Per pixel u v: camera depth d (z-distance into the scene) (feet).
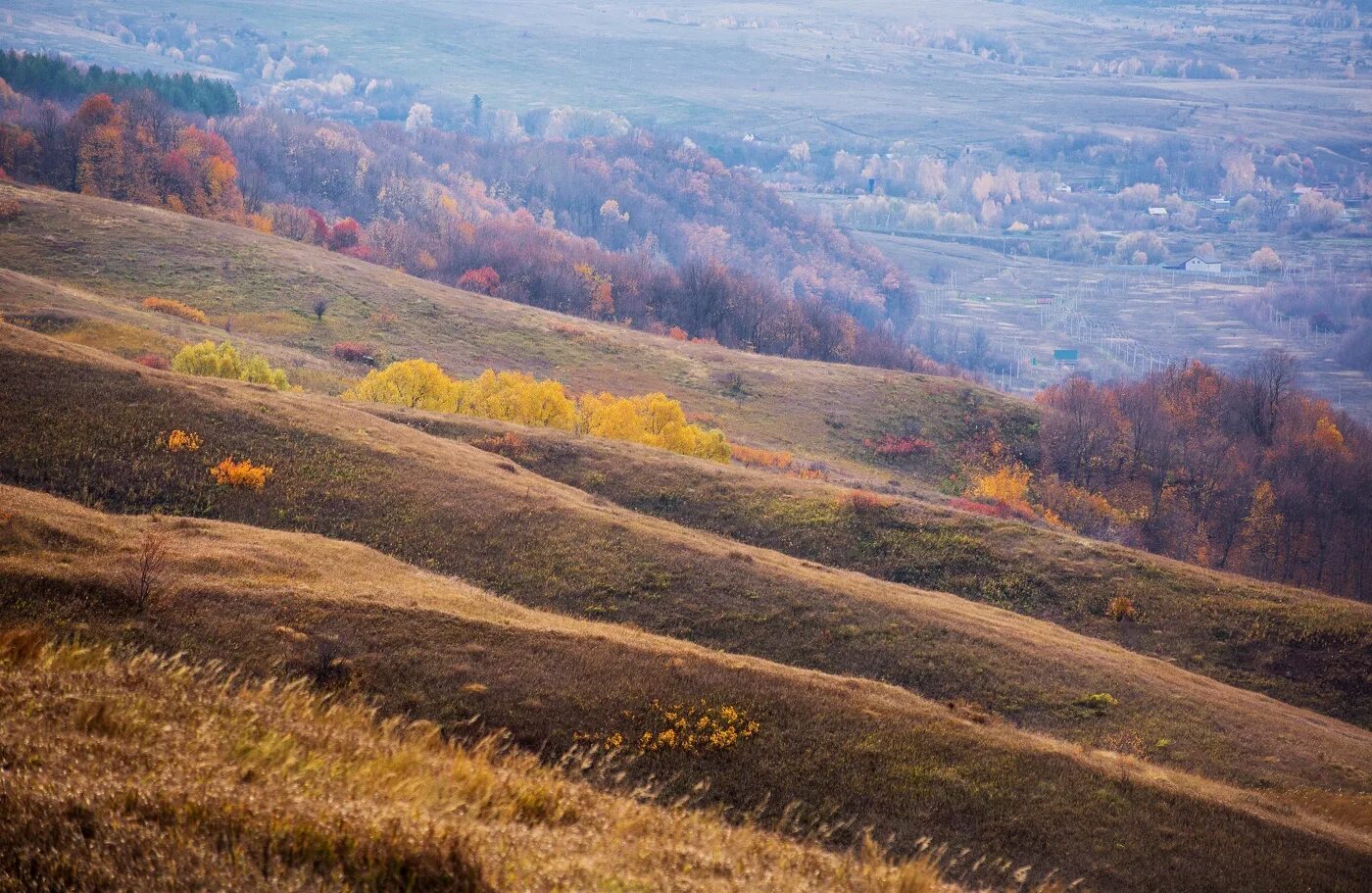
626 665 123.03
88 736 39.32
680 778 105.29
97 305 366.84
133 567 120.78
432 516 187.73
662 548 187.93
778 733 114.93
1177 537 402.52
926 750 116.78
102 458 177.78
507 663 118.73
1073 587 231.91
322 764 47.78
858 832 102.01
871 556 237.25
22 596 106.01
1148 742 148.87
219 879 30.58
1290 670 209.46
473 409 308.81
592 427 310.86
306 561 143.54
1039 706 156.04
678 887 39.19
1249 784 140.77
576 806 52.80
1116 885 101.40
